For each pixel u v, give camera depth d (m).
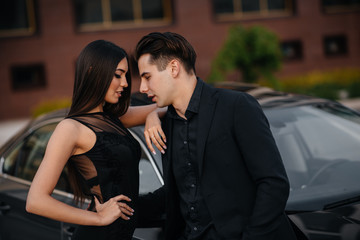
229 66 10.45
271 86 10.55
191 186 1.78
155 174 2.31
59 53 13.75
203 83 1.75
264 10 15.54
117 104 2.00
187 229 1.88
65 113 3.10
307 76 14.34
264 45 10.27
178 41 1.72
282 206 1.56
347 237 1.87
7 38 13.38
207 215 1.76
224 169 1.66
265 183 1.56
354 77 13.62
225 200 1.67
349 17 15.95
